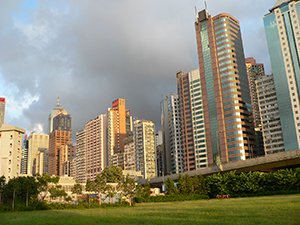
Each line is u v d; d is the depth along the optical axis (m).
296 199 76.19
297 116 180.75
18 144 142.25
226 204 77.56
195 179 136.25
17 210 83.12
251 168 130.50
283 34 195.00
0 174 134.88
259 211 51.94
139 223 42.31
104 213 64.12
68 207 89.94
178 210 64.56
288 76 188.62
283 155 117.19
